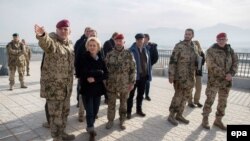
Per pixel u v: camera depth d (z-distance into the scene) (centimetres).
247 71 1070
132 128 502
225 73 495
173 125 528
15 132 462
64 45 379
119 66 469
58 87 370
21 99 710
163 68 1388
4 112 581
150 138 454
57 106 378
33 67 1600
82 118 527
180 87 523
